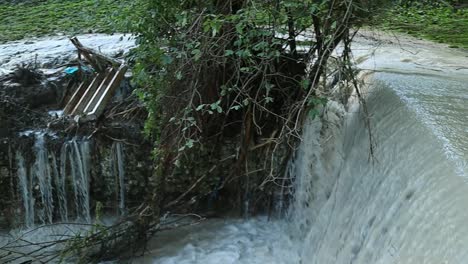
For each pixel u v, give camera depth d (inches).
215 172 243.4
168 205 238.2
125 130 246.8
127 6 217.6
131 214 234.7
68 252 221.3
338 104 217.3
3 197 249.0
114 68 253.9
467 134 146.1
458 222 112.8
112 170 247.3
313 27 206.8
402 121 165.6
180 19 187.3
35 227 251.8
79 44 265.3
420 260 118.1
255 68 191.3
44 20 422.3
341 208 185.8
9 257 231.8
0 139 245.1
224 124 233.9
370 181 167.5
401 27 345.7
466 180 121.8
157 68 202.2
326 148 217.5
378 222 148.8
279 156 238.1
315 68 196.9
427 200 128.2
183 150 209.9
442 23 363.3
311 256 204.7
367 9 173.9
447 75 217.0
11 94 259.0
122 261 225.3
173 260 227.5
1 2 484.1
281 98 223.9
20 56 309.1
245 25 177.3
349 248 164.1
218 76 210.7
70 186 249.3
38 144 245.1
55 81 270.4
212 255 230.1
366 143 181.9
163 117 209.3
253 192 248.8
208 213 253.1
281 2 176.2
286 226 244.7
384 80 200.7
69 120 249.4
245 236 241.4
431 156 139.1
